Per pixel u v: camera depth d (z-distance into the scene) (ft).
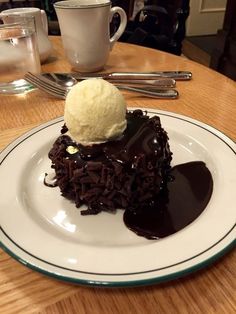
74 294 0.54
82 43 1.29
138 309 0.51
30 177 0.82
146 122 0.78
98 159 0.70
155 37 2.06
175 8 2.11
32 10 1.42
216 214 0.64
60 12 1.26
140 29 2.06
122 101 0.75
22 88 1.28
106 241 0.64
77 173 0.69
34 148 0.88
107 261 0.55
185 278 0.55
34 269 0.54
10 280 0.56
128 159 0.68
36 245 0.58
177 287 0.54
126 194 0.69
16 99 1.22
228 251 0.56
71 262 0.55
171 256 0.55
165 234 0.64
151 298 0.53
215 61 3.23
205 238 0.58
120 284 0.51
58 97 1.20
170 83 1.23
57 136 0.92
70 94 0.74
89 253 0.56
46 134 0.93
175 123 0.96
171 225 0.66
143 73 1.30
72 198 0.75
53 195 0.77
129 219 0.69
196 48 4.31
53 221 0.70
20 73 1.32
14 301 0.53
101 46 1.32
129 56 1.55
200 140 0.88
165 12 2.09
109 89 0.73
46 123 0.97
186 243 0.57
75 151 0.72
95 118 0.71
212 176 0.79
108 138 0.73
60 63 1.50
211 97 1.17
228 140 0.86
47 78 1.27
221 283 0.55
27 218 0.66
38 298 0.53
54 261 0.55
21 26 1.29
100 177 0.69
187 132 0.92
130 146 0.71
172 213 0.69
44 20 1.46
